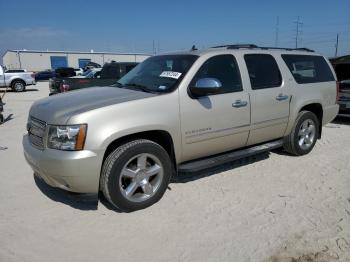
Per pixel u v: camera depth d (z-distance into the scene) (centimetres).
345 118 1008
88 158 360
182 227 370
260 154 621
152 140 434
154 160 412
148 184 411
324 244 336
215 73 462
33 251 328
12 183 491
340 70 977
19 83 2366
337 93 658
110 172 379
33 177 515
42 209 411
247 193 454
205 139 451
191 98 430
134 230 364
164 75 455
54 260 315
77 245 338
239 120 482
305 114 591
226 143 480
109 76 1252
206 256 320
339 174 524
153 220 385
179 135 424
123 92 437
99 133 365
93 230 365
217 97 455
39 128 394
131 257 319
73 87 1137
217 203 425
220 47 508
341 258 315
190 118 430
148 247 334
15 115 1162
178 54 492
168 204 422
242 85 488
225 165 561
